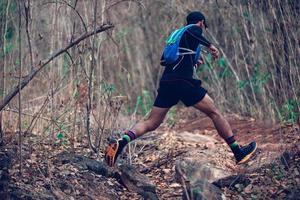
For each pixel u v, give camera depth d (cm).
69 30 906
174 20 1258
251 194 652
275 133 898
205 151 809
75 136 813
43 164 658
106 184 653
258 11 995
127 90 1298
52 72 855
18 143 695
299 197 624
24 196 577
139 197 645
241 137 930
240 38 1085
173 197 663
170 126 1102
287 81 882
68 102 822
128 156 778
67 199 596
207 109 663
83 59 812
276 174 684
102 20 792
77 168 667
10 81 802
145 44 1354
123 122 919
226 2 1097
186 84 652
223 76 1152
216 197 617
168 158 795
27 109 823
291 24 869
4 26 746
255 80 1017
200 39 655
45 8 982
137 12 1323
